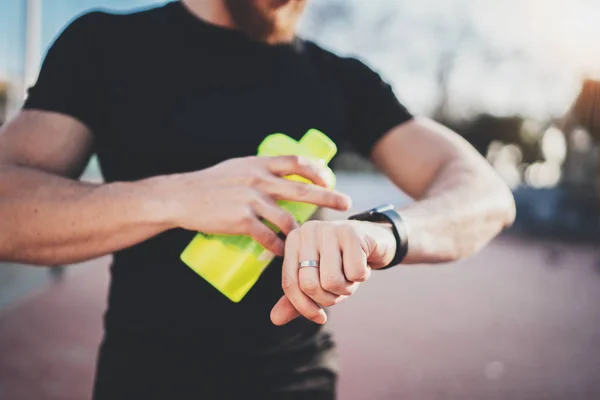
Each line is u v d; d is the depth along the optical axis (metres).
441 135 1.42
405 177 1.43
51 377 4.31
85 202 0.98
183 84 1.25
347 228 0.84
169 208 0.97
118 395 1.17
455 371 4.86
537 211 16.69
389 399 4.22
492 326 6.36
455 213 1.13
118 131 1.22
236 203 0.96
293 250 0.85
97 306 6.41
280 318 0.88
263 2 1.25
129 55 1.24
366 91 1.48
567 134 17.16
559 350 5.57
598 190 15.88
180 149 1.23
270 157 1.00
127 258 1.22
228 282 1.02
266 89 1.31
